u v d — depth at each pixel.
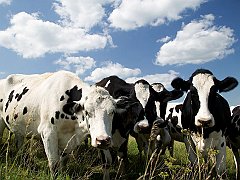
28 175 1.90
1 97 3.23
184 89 2.87
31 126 2.77
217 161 2.69
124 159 2.87
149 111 2.93
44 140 2.54
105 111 2.21
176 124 3.58
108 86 3.18
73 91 2.54
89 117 2.23
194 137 2.78
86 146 3.44
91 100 2.24
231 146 3.35
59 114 2.49
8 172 1.73
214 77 2.73
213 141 2.71
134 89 3.04
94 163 3.00
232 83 2.66
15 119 2.91
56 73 2.77
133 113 2.85
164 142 3.26
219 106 2.78
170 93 3.23
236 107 3.37
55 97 2.54
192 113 2.74
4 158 2.56
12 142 3.39
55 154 2.51
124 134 2.82
